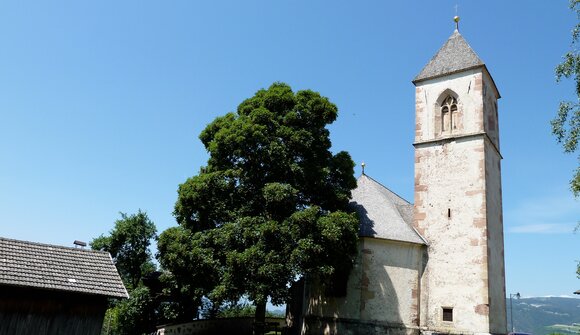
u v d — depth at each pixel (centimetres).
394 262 2616
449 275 2573
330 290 2656
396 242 2641
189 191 2552
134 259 4753
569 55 1836
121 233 4706
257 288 2138
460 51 2995
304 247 2200
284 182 2517
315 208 2338
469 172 2697
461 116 2831
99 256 2312
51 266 2100
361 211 2823
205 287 2444
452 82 2920
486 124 2812
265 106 2723
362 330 2475
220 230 2389
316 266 2255
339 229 2289
